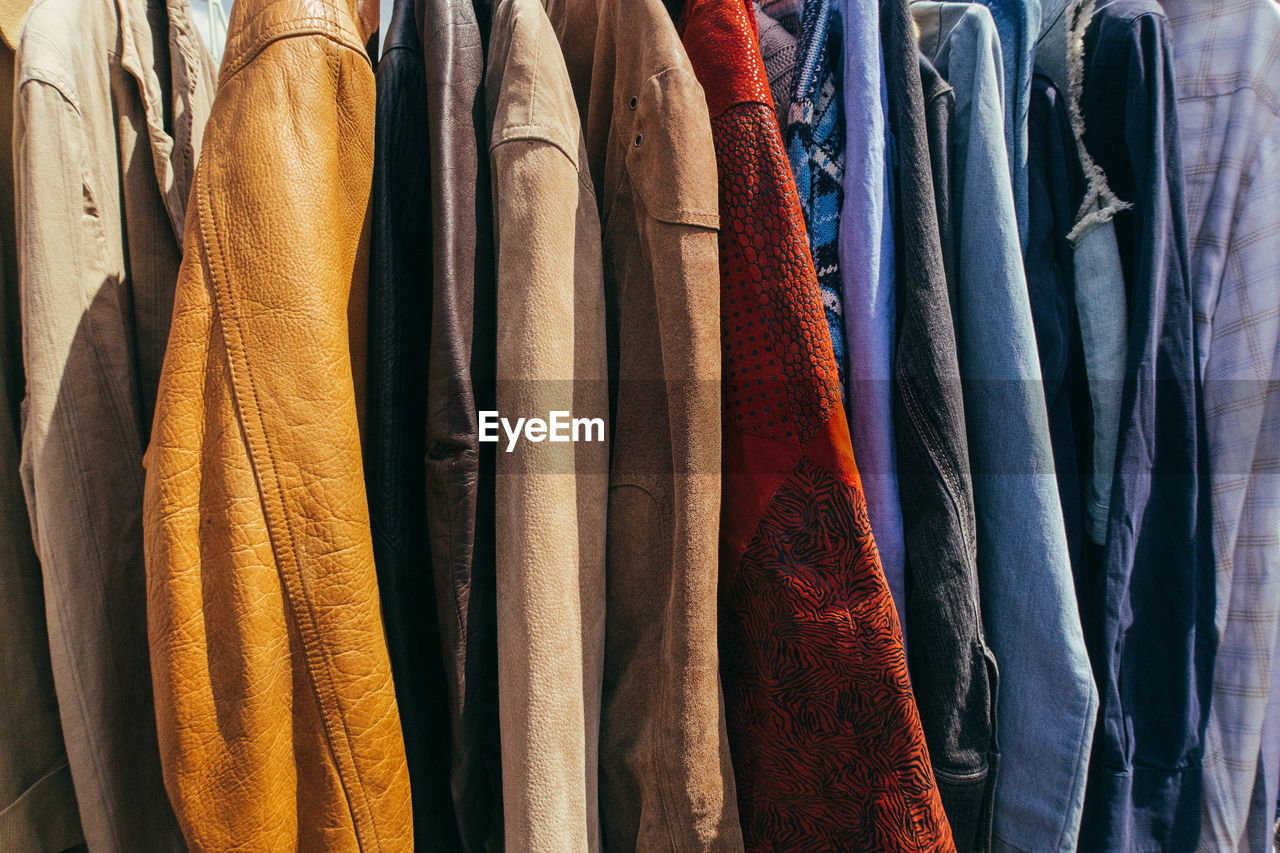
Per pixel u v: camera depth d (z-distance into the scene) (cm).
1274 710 62
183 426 31
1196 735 55
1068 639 46
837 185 51
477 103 43
